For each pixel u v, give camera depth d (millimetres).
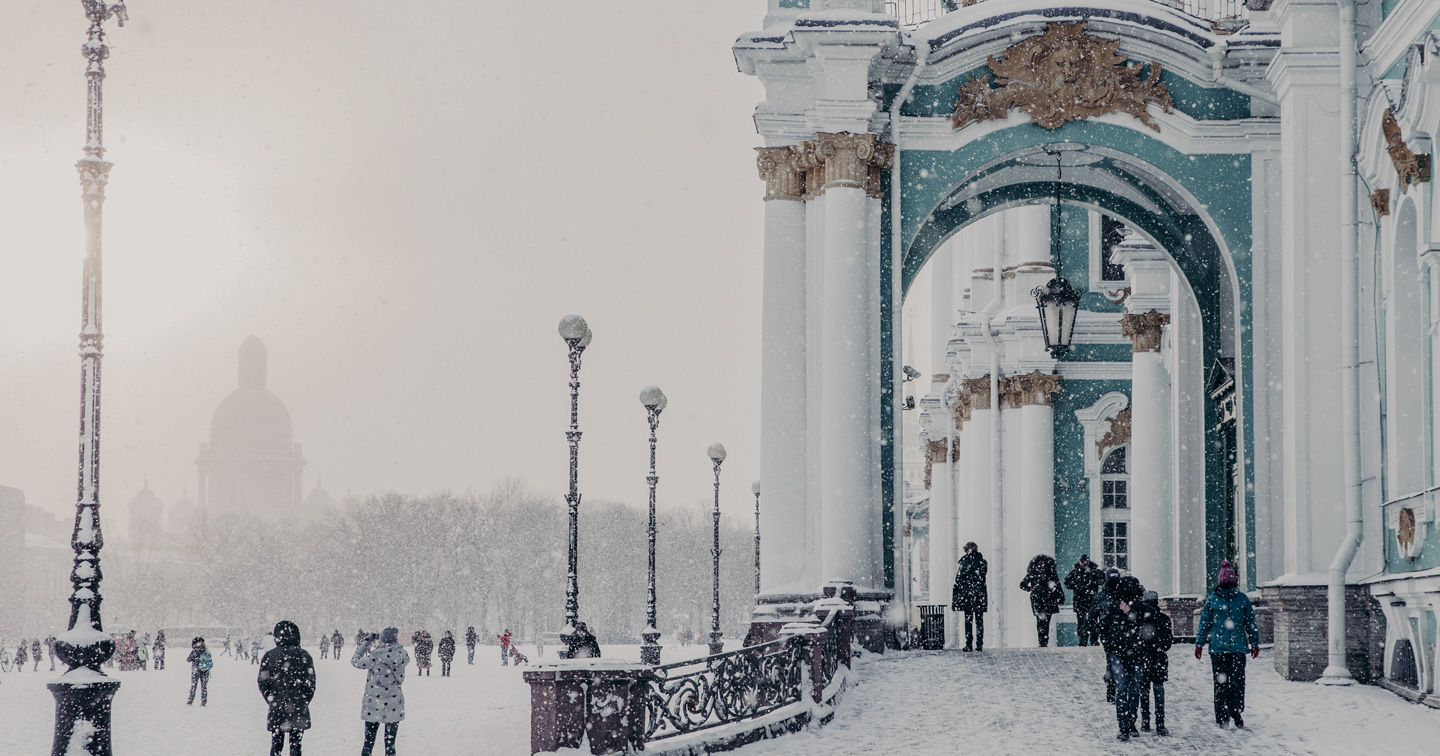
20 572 165875
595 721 11055
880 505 19016
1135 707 12492
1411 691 13984
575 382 20547
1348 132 16562
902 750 12062
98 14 13047
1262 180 18906
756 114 19469
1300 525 16703
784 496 19156
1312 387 16938
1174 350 25281
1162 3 20359
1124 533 29875
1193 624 21484
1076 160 20109
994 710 13805
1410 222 15594
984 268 32156
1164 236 21750
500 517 132250
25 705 31766
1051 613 21219
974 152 19375
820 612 16203
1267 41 18578
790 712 13219
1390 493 15805
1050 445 29766
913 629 26422
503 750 16922
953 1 20750
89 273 12773
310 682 13648
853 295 18734
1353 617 15883
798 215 19453
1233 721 12969
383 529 128625
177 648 106438
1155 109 19109
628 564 141625
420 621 125875
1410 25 15547
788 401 19219
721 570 146500
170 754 17875
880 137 19344
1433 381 14508
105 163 12898
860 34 18719
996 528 29703
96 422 12633
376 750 17312
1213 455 21250
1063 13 19109
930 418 38875
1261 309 18688
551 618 134125
